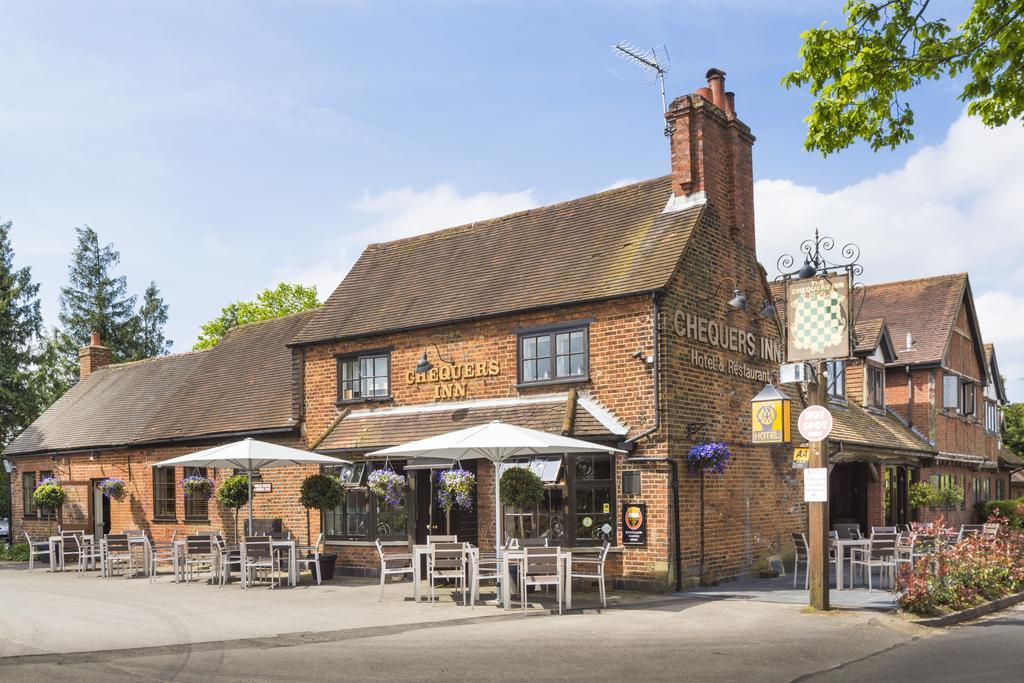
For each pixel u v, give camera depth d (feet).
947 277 103.91
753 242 61.67
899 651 32.09
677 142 58.29
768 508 59.47
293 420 69.05
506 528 55.06
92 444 85.81
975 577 45.19
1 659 30.45
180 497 77.56
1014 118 30.27
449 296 63.82
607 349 53.47
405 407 63.10
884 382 92.89
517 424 54.44
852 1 31.17
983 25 29.48
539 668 28.81
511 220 69.10
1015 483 131.75
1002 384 122.11
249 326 91.30
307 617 40.78
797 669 28.76
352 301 71.26
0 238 121.39
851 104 31.58
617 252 57.26
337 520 63.31
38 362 122.01
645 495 50.65
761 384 60.70
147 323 180.34
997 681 26.66
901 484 88.79
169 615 41.70
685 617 39.83
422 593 49.98
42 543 72.79
